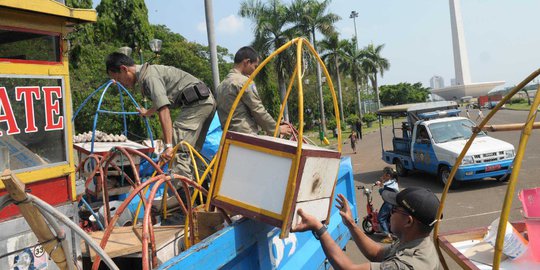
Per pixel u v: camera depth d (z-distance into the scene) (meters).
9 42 2.36
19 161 2.37
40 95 2.49
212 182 2.80
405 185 13.20
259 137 2.82
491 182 12.05
